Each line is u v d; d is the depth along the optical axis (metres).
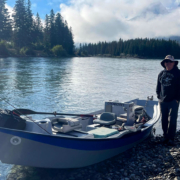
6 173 5.05
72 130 5.25
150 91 16.98
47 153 4.66
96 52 167.50
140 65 52.19
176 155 5.60
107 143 5.23
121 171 5.00
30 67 35.53
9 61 47.16
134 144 6.36
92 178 4.77
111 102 6.73
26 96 14.19
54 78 23.38
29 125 4.84
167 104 6.17
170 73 5.95
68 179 4.76
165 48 138.25
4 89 16.34
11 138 4.38
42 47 85.75
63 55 89.88
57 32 98.81
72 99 13.65
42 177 4.88
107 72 31.64
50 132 4.93
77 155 4.91
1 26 71.81
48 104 12.30
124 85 19.58
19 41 76.94
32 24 85.56
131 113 6.54
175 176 4.62
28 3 83.25
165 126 6.45
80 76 25.80
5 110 4.86
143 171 4.92
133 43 147.50
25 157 4.61
